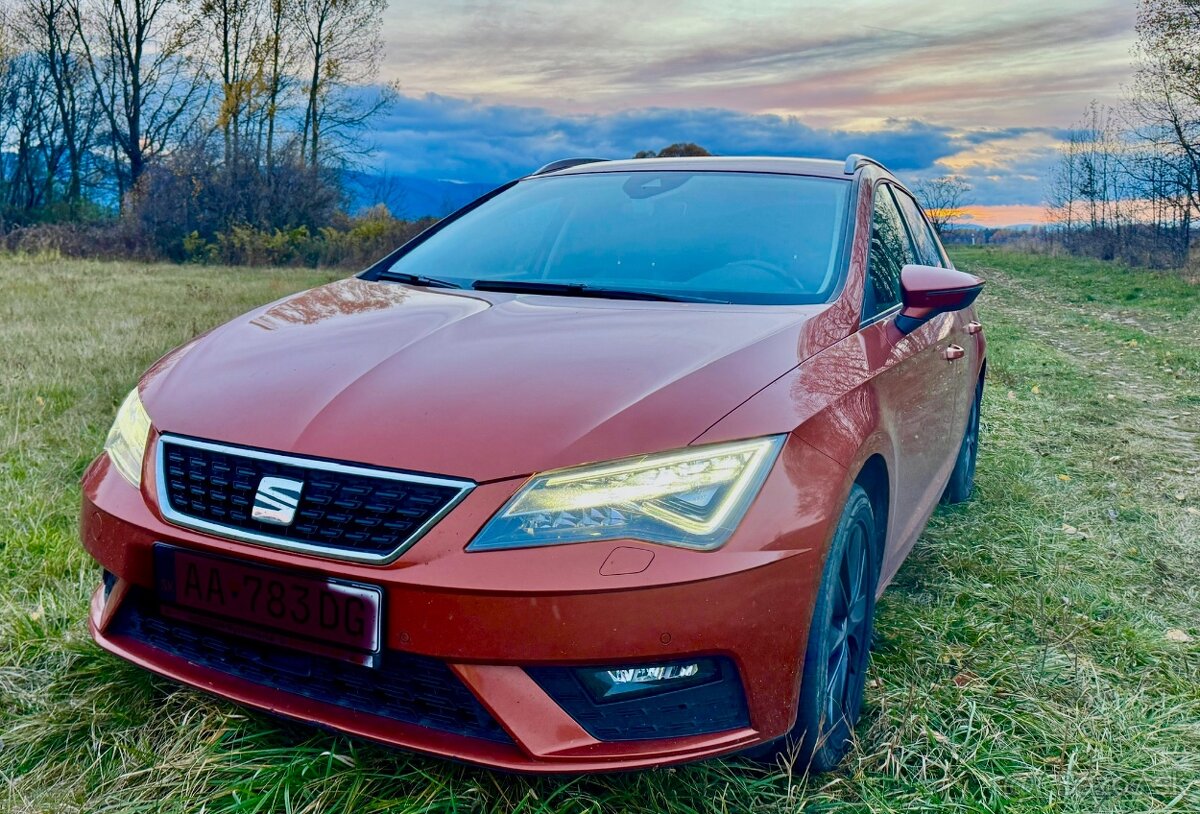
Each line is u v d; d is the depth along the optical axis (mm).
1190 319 15422
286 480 1855
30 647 2537
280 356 2256
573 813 1958
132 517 2020
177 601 1970
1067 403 7465
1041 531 4094
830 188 3125
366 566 1770
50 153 32938
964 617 3102
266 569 1846
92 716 2213
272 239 24094
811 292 2637
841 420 2139
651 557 1740
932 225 4398
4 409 4891
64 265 17922
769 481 1886
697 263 2781
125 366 6055
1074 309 17391
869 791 2104
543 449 1800
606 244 2930
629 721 1802
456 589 1711
